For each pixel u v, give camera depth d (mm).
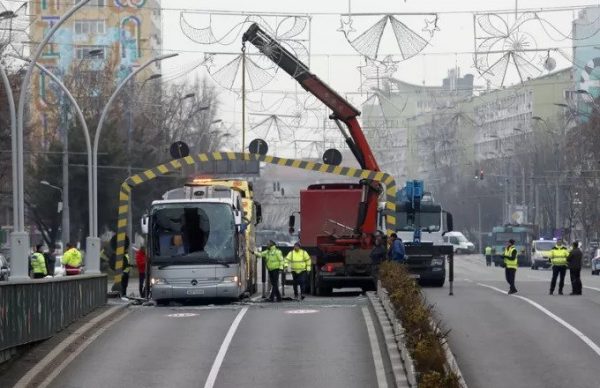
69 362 48688
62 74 182000
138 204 157375
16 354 48094
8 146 132625
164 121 162875
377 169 90938
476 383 43844
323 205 94250
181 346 53625
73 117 163750
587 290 96500
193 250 78812
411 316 44688
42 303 51750
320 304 76000
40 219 161875
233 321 64000
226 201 79812
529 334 58156
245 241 87000
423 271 99250
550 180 191500
